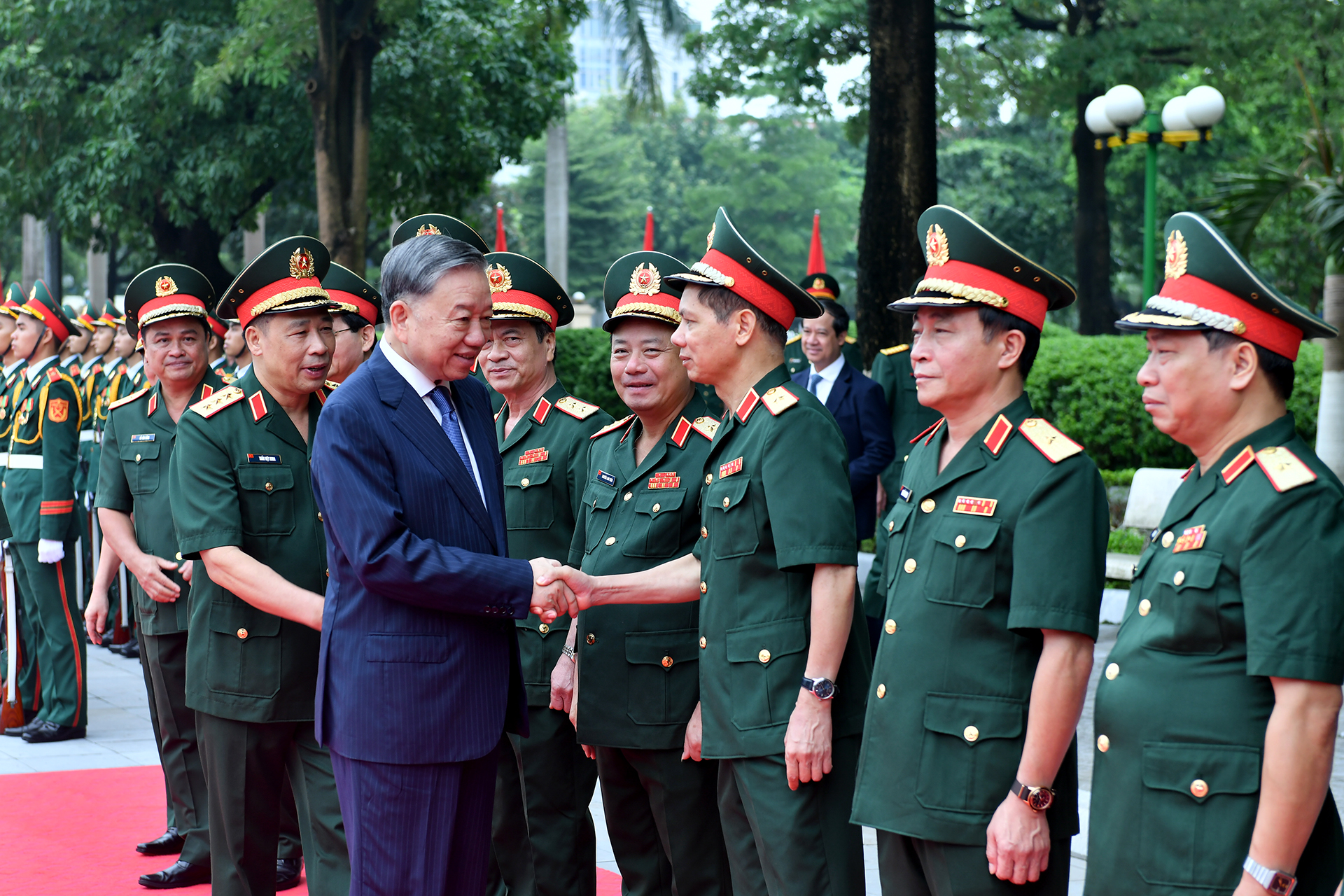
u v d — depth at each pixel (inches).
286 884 177.8
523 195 1870.1
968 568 101.3
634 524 141.9
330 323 154.0
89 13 592.1
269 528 147.9
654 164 2082.9
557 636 153.8
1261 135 837.2
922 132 414.0
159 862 184.7
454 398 122.0
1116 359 465.4
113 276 1066.7
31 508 256.1
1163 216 1049.5
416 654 112.3
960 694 101.0
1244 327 89.8
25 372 267.0
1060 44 736.3
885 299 418.0
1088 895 92.9
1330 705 82.9
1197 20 688.4
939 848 100.7
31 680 268.7
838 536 116.0
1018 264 103.2
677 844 141.3
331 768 147.2
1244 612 86.0
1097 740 94.1
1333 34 663.8
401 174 660.1
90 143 590.9
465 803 116.6
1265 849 82.8
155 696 183.6
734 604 121.8
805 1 662.5
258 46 476.7
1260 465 87.9
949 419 108.0
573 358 577.0
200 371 194.7
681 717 139.5
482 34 628.4
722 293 123.6
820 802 117.2
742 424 123.7
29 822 202.4
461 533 115.4
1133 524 392.2
